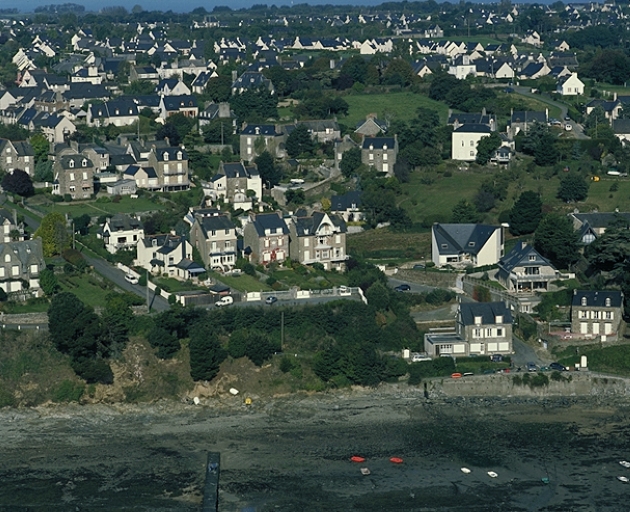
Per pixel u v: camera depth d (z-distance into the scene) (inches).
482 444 7667.3
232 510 6727.4
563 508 6761.8
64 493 6924.2
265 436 7795.3
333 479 7135.8
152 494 6914.4
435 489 7003.0
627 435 7815.0
